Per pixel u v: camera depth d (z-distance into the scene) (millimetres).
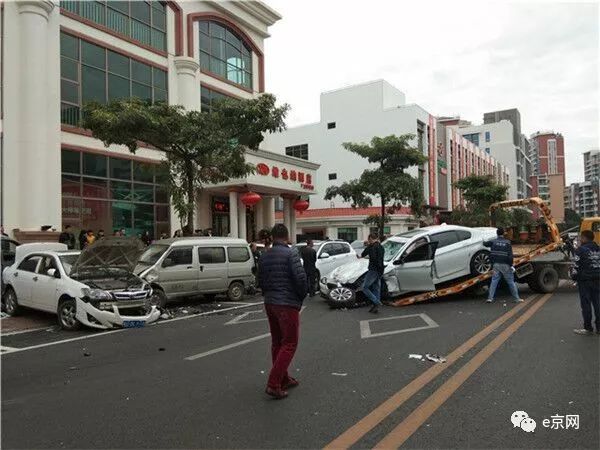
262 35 28188
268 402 5055
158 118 13172
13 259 12914
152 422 4602
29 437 4332
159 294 11492
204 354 7219
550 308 10352
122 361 6988
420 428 4301
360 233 41875
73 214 17594
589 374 5715
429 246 11711
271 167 23859
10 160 15617
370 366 6270
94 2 18750
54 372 6469
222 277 12891
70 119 17625
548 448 3910
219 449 3994
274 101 14539
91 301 9312
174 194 14734
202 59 23891
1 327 9906
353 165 44938
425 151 44281
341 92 46031
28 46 15977
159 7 21781
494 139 81312
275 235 5578
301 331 8672
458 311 10219
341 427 4367
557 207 89875
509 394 5090
